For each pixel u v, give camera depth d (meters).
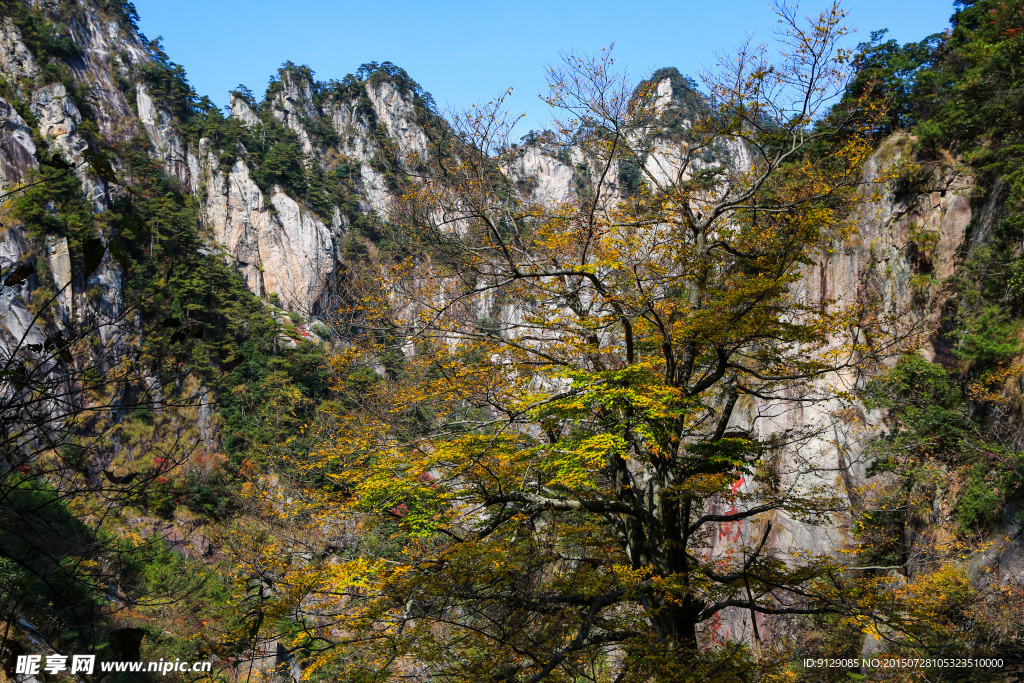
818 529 22.98
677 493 11.93
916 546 19.08
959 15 30.48
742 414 26.02
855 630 17.34
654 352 15.03
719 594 13.49
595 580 10.91
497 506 12.48
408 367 16.30
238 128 123.69
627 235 13.29
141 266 48.88
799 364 13.23
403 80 137.75
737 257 14.16
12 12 96.88
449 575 9.85
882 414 23.05
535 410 11.27
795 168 14.82
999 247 20.72
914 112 29.64
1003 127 23.91
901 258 25.97
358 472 12.30
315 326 64.56
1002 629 13.34
